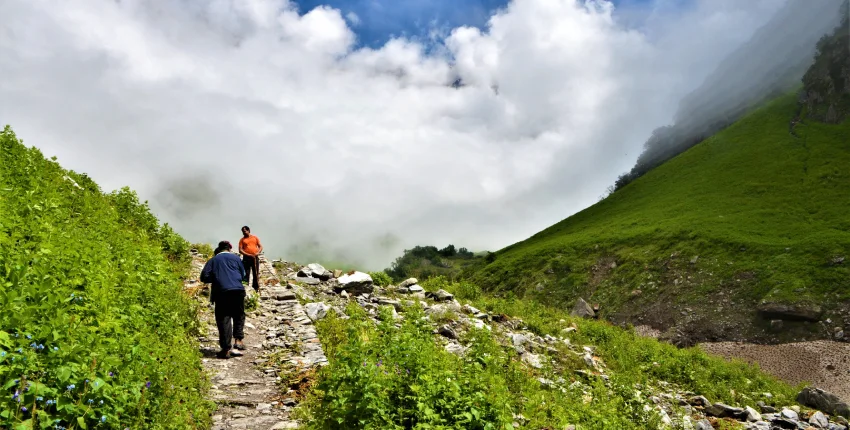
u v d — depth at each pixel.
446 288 26.45
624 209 145.88
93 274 8.00
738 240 93.00
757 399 20.17
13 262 6.32
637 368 19.69
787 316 70.12
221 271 11.49
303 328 14.20
